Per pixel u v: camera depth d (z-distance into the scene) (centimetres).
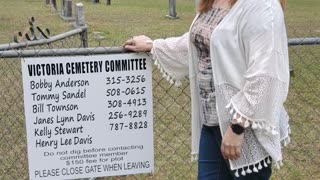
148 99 302
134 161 309
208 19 248
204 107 263
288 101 647
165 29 1334
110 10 1853
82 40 479
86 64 294
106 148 305
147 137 307
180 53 288
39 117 297
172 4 1599
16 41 380
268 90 226
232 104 234
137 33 1247
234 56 236
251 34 229
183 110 592
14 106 588
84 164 306
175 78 296
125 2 2328
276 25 227
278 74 227
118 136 304
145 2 2350
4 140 511
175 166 454
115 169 309
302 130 545
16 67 650
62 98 296
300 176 437
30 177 303
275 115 230
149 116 304
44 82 293
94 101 299
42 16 1619
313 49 848
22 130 533
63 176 306
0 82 641
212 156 268
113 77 297
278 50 227
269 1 228
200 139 272
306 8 2120
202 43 250
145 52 295
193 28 256
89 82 296
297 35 1223
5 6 2003
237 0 234
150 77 299
